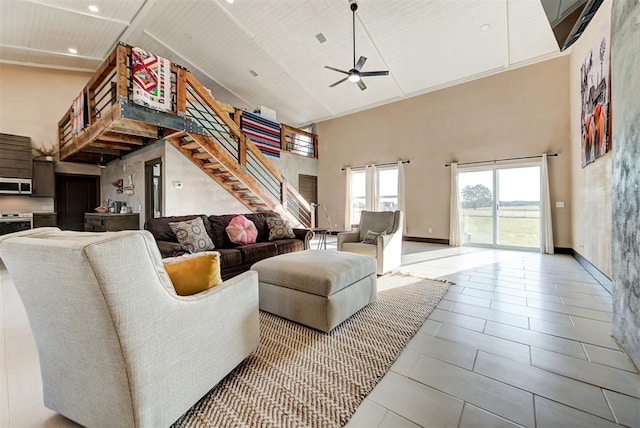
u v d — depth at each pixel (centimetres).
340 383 149
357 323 224
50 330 112
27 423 123
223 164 445
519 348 184
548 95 543
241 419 124
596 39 337
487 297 286
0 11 418
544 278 358
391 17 468
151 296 105
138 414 101
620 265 183
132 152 546
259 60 623
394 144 754
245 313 160
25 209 576
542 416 124
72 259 90
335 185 878
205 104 442
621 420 121
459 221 645
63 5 423
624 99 173
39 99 591
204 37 556
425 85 665
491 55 543
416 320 229
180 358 118
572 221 511
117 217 483
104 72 369
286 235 425
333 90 717
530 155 561
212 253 147
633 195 162
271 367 163
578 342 191
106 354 100
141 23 511
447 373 157
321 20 490
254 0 460
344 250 413
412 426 119
